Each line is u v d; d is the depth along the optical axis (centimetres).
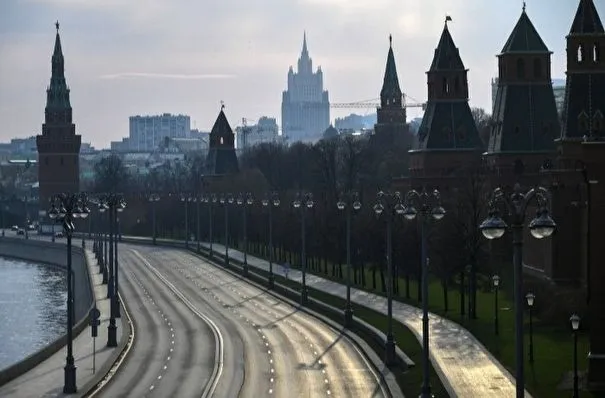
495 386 11719
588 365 11619
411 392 11650
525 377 12094
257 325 18075
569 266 19412
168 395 11956
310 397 11688
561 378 11969
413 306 19288
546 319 15875
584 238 19012
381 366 13462
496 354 13800
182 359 14562
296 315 19438
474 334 15512
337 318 18425
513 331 15600
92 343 16262
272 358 14462
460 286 19175
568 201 19512
